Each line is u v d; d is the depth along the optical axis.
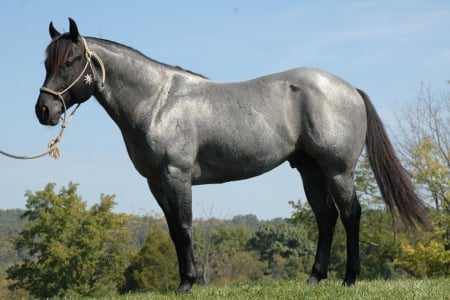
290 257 58.00
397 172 7.12
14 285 37.00
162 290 7.89
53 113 6.16
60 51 6.18
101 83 6.40
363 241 27.00
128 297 6.88
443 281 7.71
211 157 6.57
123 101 6.42
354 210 7.02
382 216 26.12
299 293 6.36
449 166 24.55
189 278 6.45
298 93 6.86
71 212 37.03
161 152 6.30
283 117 6.77
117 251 38.62
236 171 6.70
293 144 6.89
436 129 24.48
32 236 37.22
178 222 6.35
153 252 39.28
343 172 6.96
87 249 36.97
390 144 7.18
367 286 6.87
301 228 61.81
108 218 38.03
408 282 7.48
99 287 36.97
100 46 6.43
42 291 36.47
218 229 65.00
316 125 6.79
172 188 6.30
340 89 6.95
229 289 7.03
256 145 6.62
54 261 36.41
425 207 7.14
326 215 7.39
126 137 6.53
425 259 23.36
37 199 37.50
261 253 61.03
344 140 6.86
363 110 7.11
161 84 6.54
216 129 6.50
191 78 6.71
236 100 6.66
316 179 7.37
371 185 25.42
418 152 23.70
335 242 27.83
